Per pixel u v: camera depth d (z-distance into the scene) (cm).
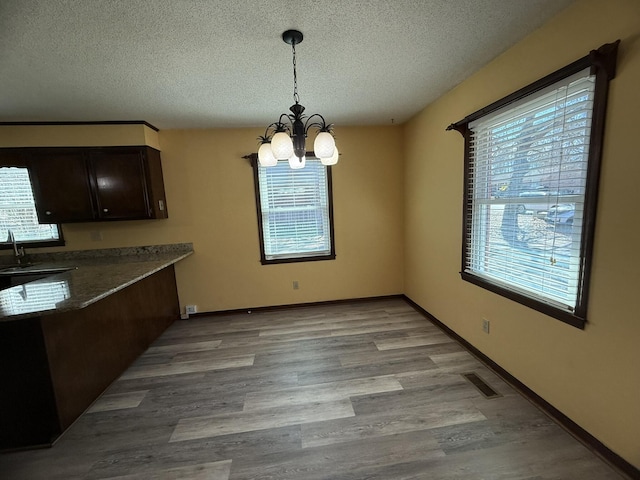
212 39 166
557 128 159
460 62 205
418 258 342
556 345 166
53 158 287
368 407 186
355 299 388
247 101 260
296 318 343
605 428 142
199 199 345
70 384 179
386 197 375
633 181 124
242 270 363
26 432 164
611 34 129
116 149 294
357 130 360
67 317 180
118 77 205
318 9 144
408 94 262
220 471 145
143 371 240
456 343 267
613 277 134
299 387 211
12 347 158
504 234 206
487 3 144
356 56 192
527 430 162
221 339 296
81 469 149
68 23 146
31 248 317
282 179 358
